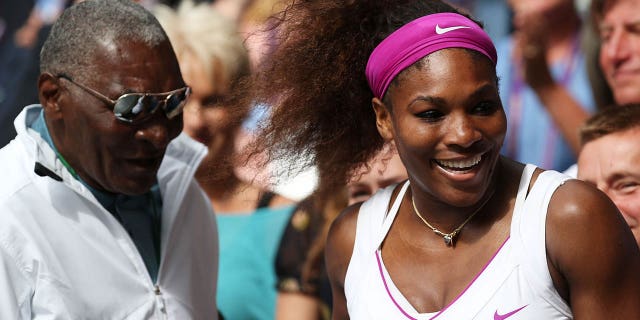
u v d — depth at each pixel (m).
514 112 9.91
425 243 5.53
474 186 5.10
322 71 5.84
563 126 9.54
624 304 5.08
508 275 5.09
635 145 6.48
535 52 9.58
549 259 5.09
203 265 7.15
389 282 5.51
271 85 6.05
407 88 5.11
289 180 6.31
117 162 6.14
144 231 6.82
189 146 7.00
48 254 6.24
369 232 5.79
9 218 6.15
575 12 9.75
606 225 5.03
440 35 5.05
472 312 5.12
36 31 12.64
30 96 12.09
